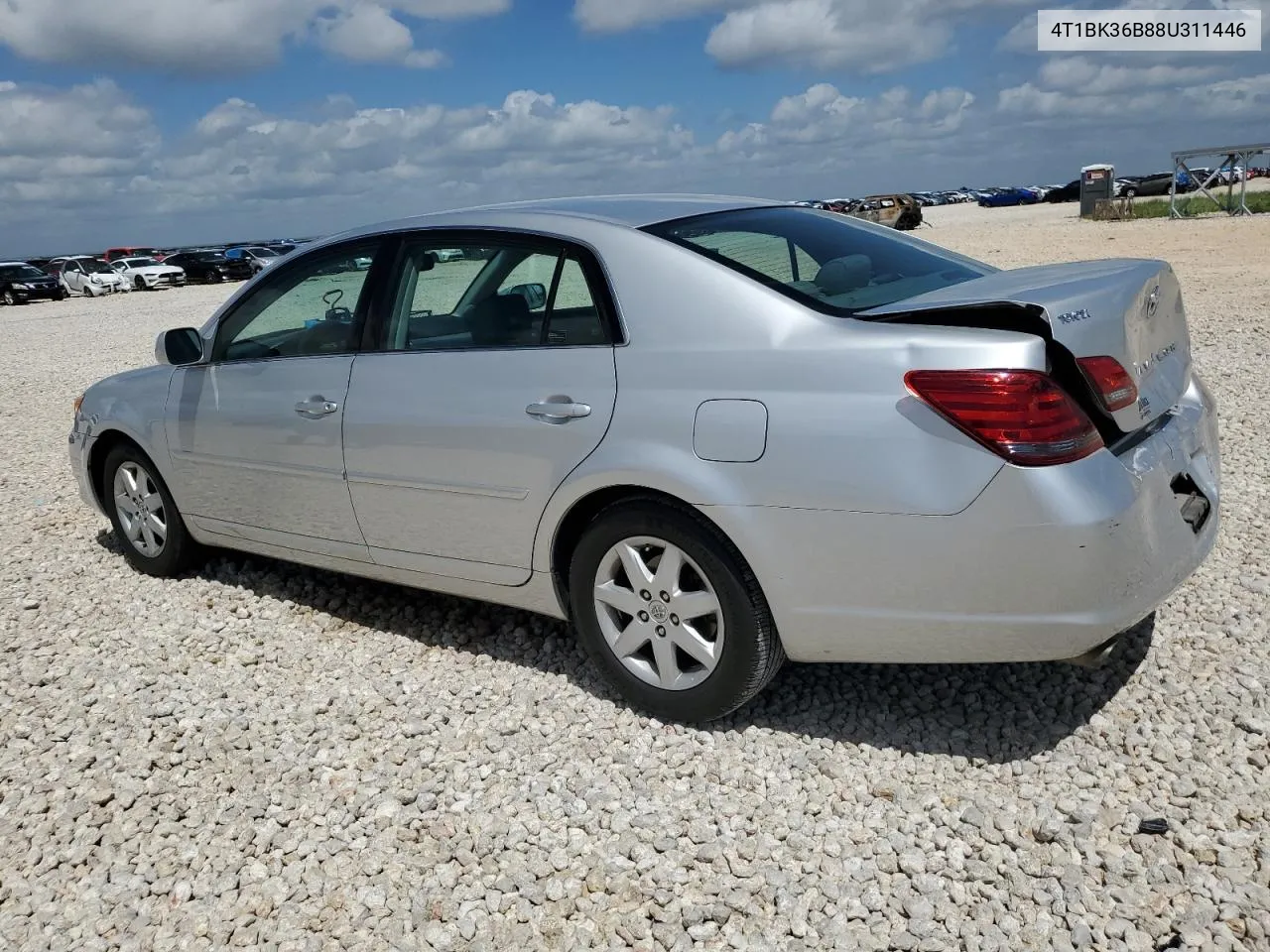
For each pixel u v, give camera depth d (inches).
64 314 1106.1
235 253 1649.9
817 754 126.0
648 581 131.0
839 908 101.5
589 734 135.0
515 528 141.1
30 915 108.4
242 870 113.3
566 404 132.4
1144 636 148.9
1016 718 131.6
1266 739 121.7
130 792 128.3
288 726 142.3
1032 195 2632.9
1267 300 478.0
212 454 179.6
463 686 150.3
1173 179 1289.4
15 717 149.2
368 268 159.2
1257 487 210.2
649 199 154.9
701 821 115.6
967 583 110.9
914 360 111.0
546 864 110.3
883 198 1540.4
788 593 119.8
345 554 166.6
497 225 146.9
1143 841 106.3
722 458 120.1
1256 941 92.7
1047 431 106.5
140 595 193.6
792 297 122.1
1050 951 94.1
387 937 101.8
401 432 149.7
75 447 209.0
